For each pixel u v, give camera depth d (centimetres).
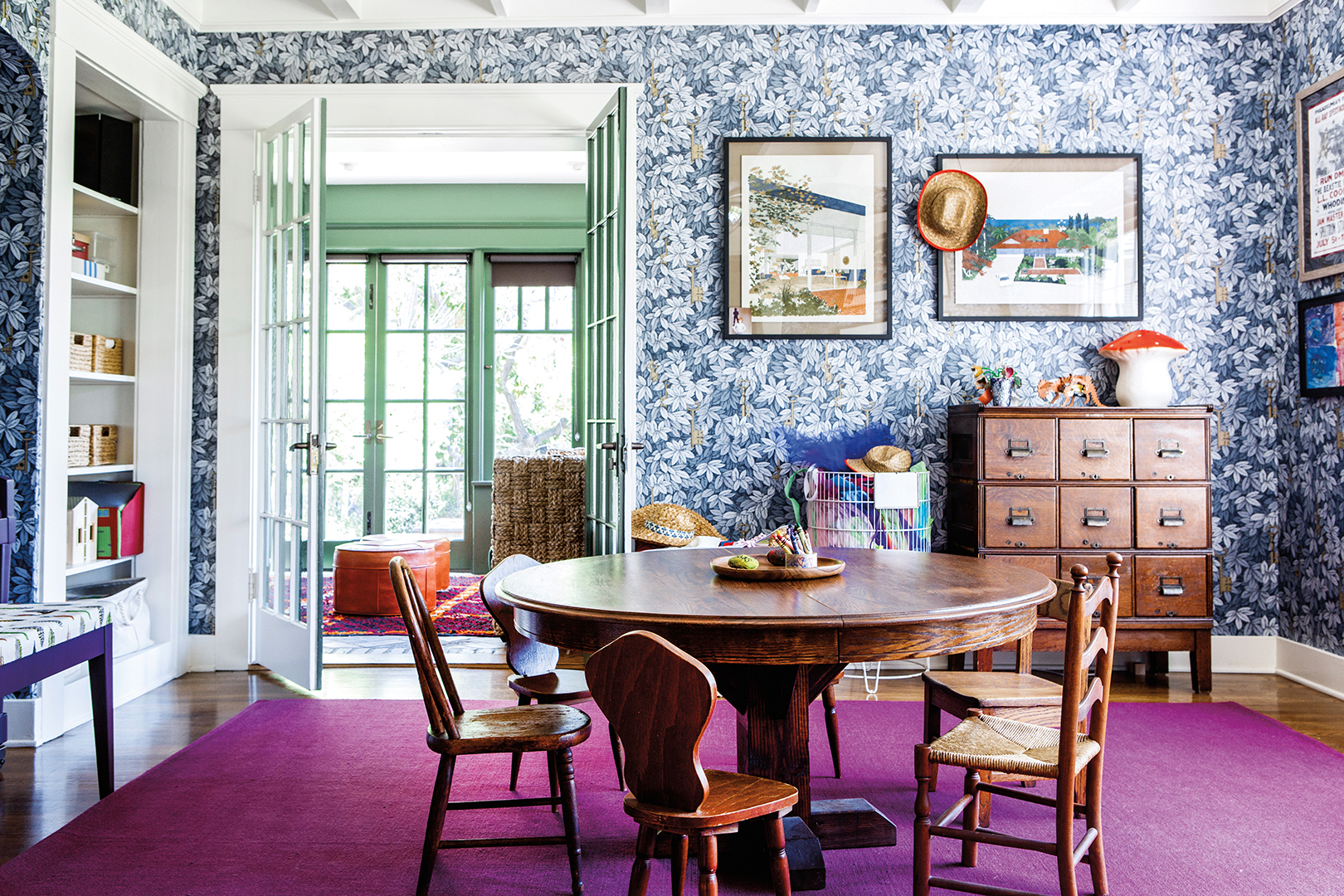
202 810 252
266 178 416
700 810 148
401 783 273
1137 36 424
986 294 422
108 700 262
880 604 182
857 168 421
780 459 423
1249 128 423
